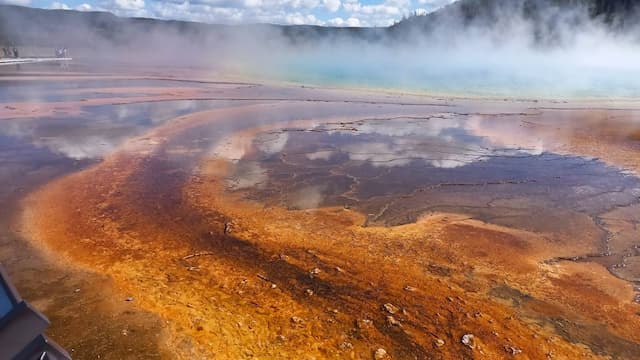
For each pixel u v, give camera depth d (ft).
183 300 11.02
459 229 15.99
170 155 24.81
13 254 13.39
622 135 31.19
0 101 40.42
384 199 19.06
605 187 20.83
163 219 16.33
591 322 10.63
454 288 11.92
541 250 14.47
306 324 10.16
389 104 45.27
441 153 26.61
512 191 20.22
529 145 28.60
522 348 9.54
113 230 15.28
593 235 15.70
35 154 24.29
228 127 32.40
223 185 20.31
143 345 9.25
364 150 27.04
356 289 11.71
